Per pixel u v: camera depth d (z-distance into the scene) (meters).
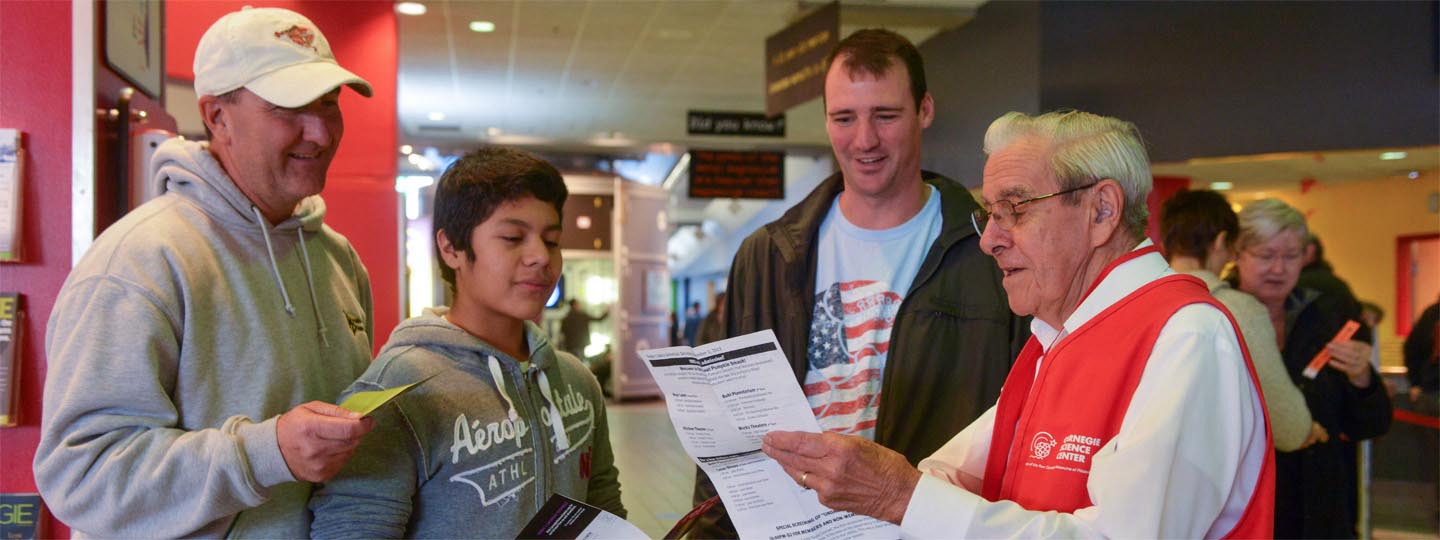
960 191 2.00
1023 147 1.44
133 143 2.28
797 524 1.45
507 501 1.58
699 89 11.76
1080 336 1.37
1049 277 1.42
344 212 5.84
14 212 2.04
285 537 1.55
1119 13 6.88
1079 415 1.33
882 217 1.99
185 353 1.49
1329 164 7.21
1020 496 1.38
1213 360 1.26
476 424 1.56
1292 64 6.48
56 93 2.08
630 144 13.91
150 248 1.48
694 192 13.39
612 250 12.96
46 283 2.08
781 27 8.81
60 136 2.08
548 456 1.67
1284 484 2.86
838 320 2.00
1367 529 3.37
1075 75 6.96
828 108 1.96
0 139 2.04
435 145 13.92
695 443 1.43
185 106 5.14
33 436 2.06
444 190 1.65
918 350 1.89
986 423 1.65
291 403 1.62
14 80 2.08
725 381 1.41
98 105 2.13
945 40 8.44
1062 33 6.96
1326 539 2.86
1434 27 6.18
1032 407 1.41
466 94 12.09
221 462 1.34
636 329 12.99
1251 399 1.28
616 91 11.89
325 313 1.79
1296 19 6.46
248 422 1.44
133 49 2.39
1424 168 7.57
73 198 2.08
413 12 8.35
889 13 7.88
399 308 5.85
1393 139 6.28
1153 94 6.82
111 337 1.41
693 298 31.03
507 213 1.59
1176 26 6.76
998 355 1.87
